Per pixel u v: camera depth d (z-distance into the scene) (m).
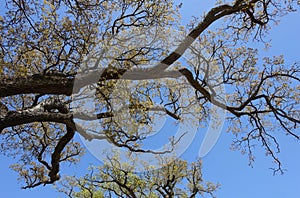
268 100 10.50
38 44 7.62
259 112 10.95
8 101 9.66
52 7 7.55
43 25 7.52
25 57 7.80
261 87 11.00
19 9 7.53
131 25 8.29
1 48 7.55
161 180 16.34
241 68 10.44
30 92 6.77
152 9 8.49
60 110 7.91
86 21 7.89
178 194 17.86
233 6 8.79
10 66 7.43
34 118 6.74
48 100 8.20
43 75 6.88
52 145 11.46
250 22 10.80
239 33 10.77
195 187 17.47
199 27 8.16
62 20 7.66
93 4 8.08
